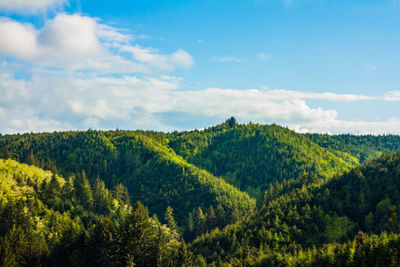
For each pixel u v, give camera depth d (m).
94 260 109.75
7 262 98.19
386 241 103.19
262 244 135.88
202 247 146.75
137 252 112.88
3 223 140.25
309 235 139.62
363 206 143.75
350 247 106.50
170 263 114.31
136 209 122.44
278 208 158.25
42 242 122.06
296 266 110.31
